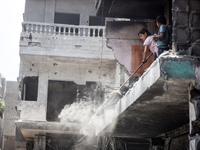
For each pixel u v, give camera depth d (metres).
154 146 12.45
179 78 5.98
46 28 18.56
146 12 11.33
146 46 8.54
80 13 20.83
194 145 5.97
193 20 6.52
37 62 19.08
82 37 18.52
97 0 11.32
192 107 6.12
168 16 10.40
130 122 10.27
